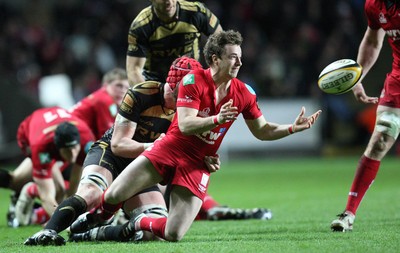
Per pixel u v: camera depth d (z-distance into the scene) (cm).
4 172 2875
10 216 2917
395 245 1933
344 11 7819
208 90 2000
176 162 2053
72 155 2552
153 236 2172
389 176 5088
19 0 8325
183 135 2045
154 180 2077
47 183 2616
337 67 2156
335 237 2130
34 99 6806
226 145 7294
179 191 2055
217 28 2673
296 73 7450
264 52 7700
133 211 2203
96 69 7381
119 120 2170
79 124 2692
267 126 2150
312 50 7519
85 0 8206
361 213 2902
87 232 2239
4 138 6681
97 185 2191
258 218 2867
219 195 4141
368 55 2456
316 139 7269
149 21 2603
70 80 7419
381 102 2352
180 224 2045
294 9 7969
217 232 2456
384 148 2312
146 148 2119
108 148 2270
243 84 2088
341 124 7331
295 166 6347
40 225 2909
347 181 4778
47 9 8262
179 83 2108
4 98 6700
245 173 5778
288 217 2914
